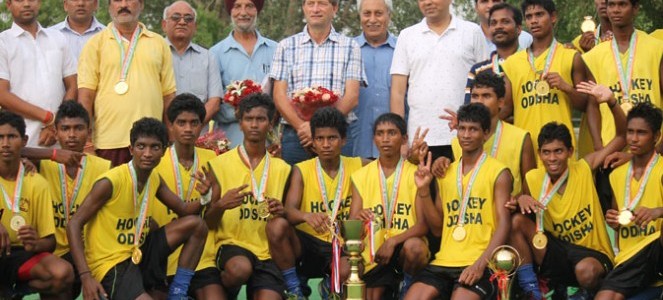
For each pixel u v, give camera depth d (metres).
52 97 9.27
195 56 9.81
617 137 8.41
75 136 8.27
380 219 8.43
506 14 8.96
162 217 8.48
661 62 8.76
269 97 8.64
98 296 7.78
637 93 8.67
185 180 8.45
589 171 8.32
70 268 7.82
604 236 8.28
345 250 7.86
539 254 8.20
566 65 8.77
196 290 8.28
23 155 8.12
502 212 8.09
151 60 9.24
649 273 8.02
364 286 7.75
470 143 8.20
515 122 8.84
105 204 8.01
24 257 7.91
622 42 8.81
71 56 9.52
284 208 8.35
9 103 9.07
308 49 9.53
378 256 8.26
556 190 8.23
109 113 9.12
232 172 8.55
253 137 8.49
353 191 8.53
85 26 10.17
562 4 18.62
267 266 8.32
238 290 8.47
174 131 8.42
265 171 8.55
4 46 9.17
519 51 8.91
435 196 8.41
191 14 9.75
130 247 8.06
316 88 9.14
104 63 9.20
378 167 8.54
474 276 7.87
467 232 8.18
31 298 9.28
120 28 9.31
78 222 7.90
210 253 8.38
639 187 8.20
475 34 9.46
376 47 10.01
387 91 9.92
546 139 8.14
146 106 9.15
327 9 9.48
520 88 8.80
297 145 9.50
